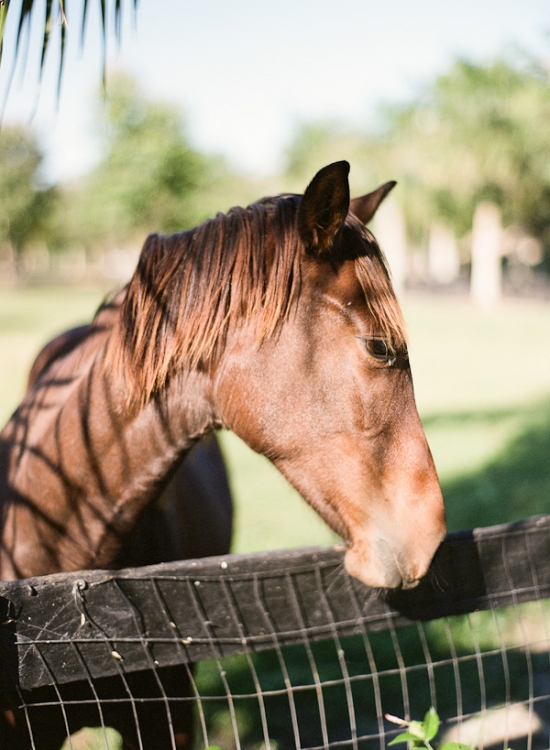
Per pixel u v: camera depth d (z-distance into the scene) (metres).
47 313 20.91
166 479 1.61
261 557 1.51
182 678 1.80
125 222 20.09
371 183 31.08
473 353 14.59
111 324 1.78
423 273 50.28
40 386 1.97
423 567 1.43
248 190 32.88
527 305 28.91
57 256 50.47
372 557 1.43
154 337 1.50
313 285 1.45
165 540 1.85
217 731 2.91
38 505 1.66
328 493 1.47
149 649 1.46
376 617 1.63
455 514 5.05
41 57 1.41
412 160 29.00
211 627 1.49
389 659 3.41
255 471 6.46
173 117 19.53
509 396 9.88
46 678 1.40
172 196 19.70
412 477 1.46
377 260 1.49
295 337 1.44
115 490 1.59
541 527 1.75
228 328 1.47
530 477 5.96
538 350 15.04
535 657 3.37
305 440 1.46
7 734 1.68
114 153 19.39
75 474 1.60
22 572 1.70
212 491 2.44
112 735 2.77
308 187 1.37
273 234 1.48
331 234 1.41
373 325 1.42
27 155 37.53
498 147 26.20
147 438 1.55
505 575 1.73
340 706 3.06
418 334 17.84
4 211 38.34
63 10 1.39
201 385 1.53
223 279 1.47
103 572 1.41
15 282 42.12
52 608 1.38
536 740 2.77
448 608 1.70
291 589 1.54
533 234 33.16
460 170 27.39
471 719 2.93
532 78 25.95
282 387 1.45
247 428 1.49
